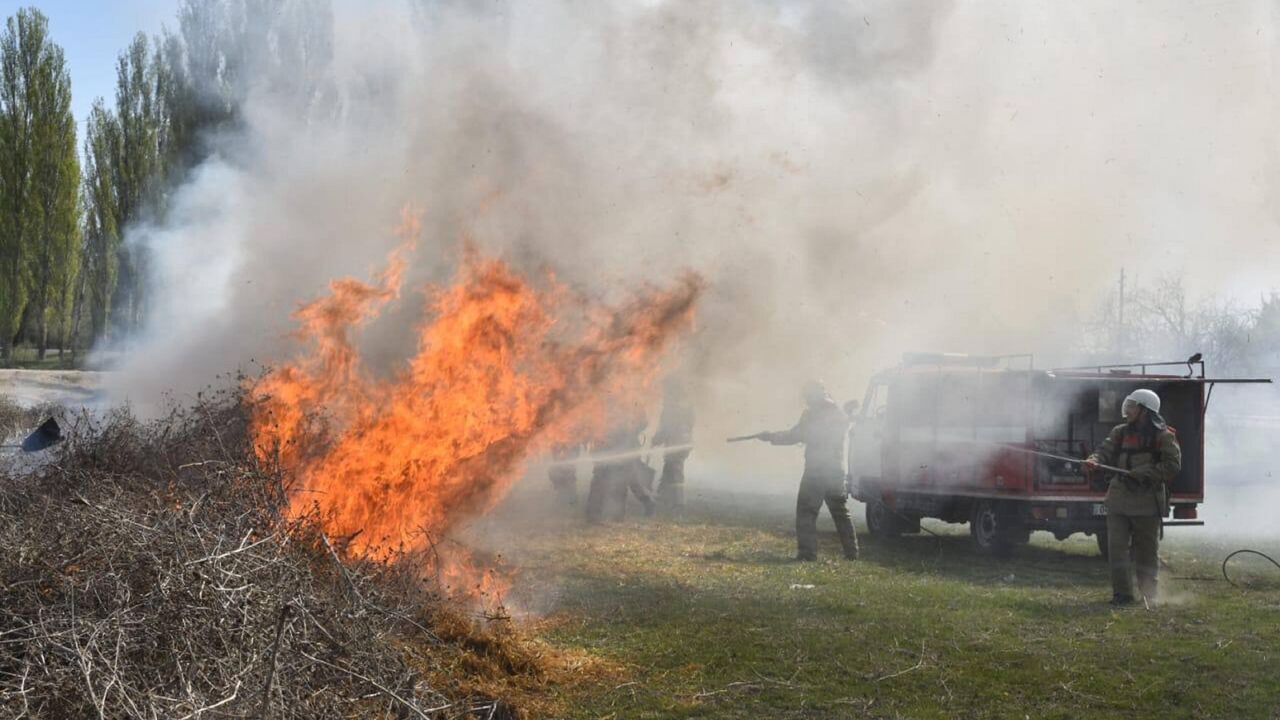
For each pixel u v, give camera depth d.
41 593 5.06
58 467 7.36
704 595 9.04
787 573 10.30
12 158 44.25
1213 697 6.13
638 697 6.12
